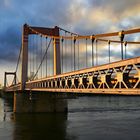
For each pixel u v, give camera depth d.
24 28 94.19
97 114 80.25
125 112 85.56
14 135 49.25
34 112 88.81
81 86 38.47
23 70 92.38
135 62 25.62
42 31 87.06
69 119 69.50
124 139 42.94
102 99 171.50
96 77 34.09
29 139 45.56
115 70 29.08
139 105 118.06
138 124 57.78
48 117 75.19
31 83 79.69
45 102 89.56
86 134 47.75
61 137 46.41
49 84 59.41
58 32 86.81
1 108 113.56
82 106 112.62
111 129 52.06
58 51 82.06
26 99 89.38
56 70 80.62
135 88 25.72
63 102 90.50
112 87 29.98
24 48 93.31
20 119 71.88
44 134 49.66
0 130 54.75
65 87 45.59
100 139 43.34
